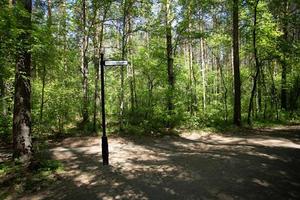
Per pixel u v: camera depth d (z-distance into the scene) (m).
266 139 16.27
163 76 24.14
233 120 22.12
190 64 30.44
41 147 14.89
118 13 22.36
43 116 18.66
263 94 31.20
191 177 9.44
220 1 22.09
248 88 35.97
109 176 9.87
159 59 24.05
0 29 9.28
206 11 22.75
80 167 11.05
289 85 27.55
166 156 12.59
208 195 7.94
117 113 24.39
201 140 16.70
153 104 22.98
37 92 18.67
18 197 8.38
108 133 18.41
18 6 10.03
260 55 25.11
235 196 7.80
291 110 27.69
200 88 31.95
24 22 10.62
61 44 15.93
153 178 9.50
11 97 15.70
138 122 20.94
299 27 25.30
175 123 20.27
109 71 28.02
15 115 11.30
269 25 22.55
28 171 10.13
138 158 12.34
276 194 7.83
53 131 18.98
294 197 7.62
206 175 9.57
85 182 9.34
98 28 23.17
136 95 26.42
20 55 10.94
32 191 8.74
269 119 24.77
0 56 9.75
